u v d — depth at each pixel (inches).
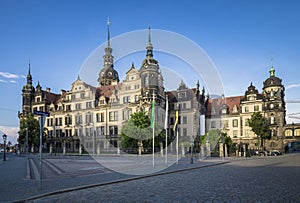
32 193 473.4
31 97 4151.1
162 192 481.4
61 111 3659.0
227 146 2316.7
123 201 410.0
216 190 493.7
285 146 3267.7
